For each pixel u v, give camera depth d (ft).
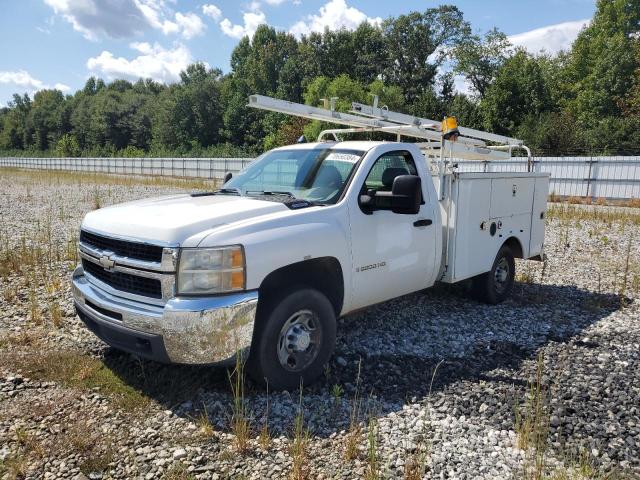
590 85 148.25
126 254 12.63
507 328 18.45
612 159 77.05
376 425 11.27
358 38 201.87
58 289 21.83
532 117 124.06
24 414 11.78
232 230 11.99
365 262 14.84
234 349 11.62
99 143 286.46
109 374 13.85
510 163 85.40
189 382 13.33
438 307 20.62
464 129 22.86
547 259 31.35
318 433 11.28
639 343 17.11
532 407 12.37
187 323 11.25
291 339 12.89
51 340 16.20
